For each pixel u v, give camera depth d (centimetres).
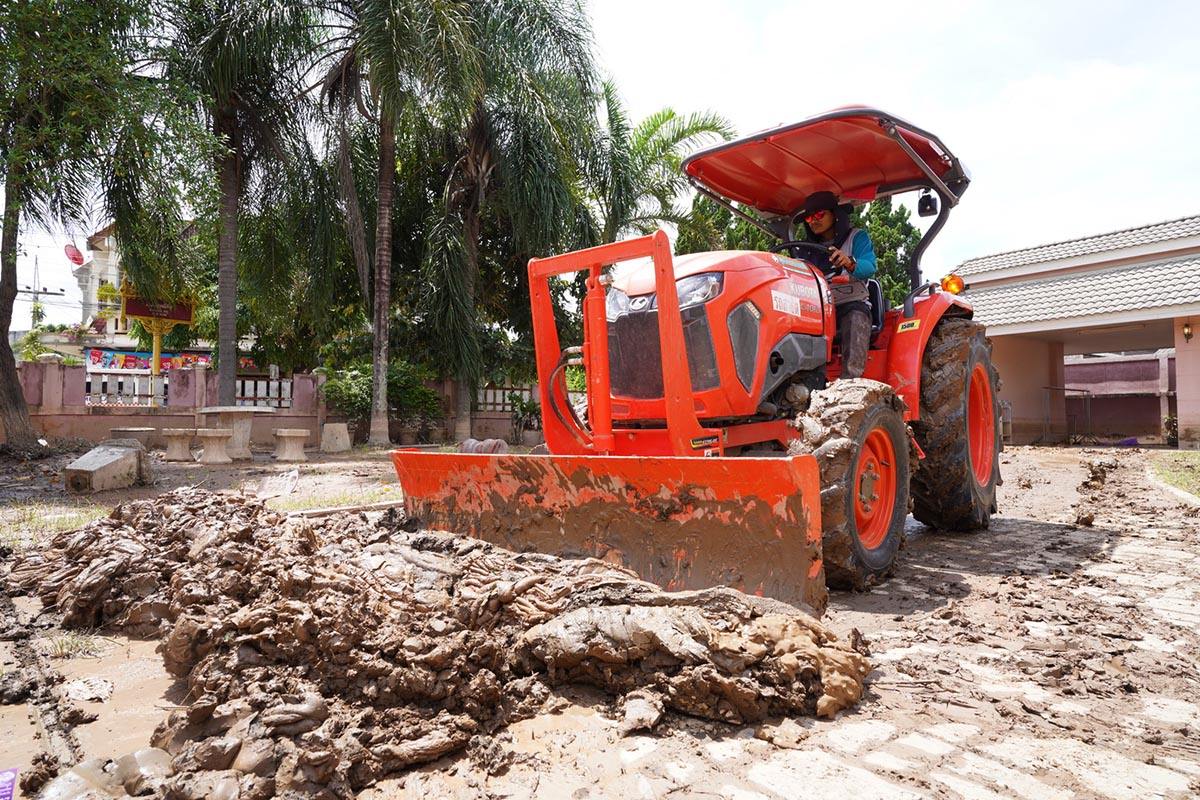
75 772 190
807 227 535
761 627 247
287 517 411
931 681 256
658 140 1661
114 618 330
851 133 450
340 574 306
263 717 202
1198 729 219
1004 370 1641
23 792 191
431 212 1506
